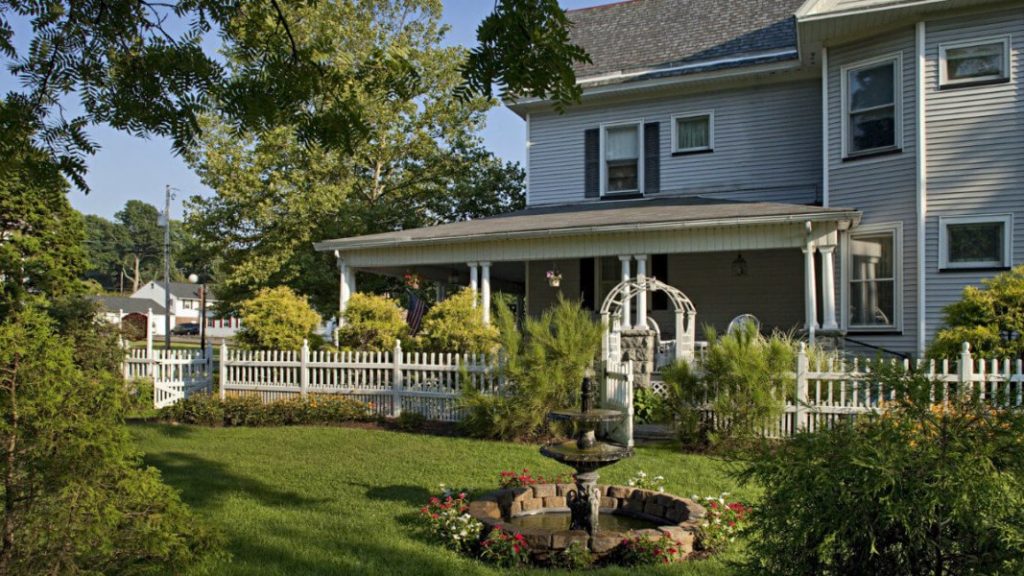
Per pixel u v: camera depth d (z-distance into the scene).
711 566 5.68
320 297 26.52
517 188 29.05
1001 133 13.91
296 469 9.50
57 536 3.93
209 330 69.88
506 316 12.18
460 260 16.91
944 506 3.26
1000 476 3.28
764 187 18.22
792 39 18.19
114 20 5.02
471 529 6.35
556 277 16.94
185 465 9.77
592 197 20.02
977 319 11.34
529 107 20.64
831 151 15.78
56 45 5.04
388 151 27.27
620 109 19.80
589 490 6.47
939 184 14.32
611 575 5.52
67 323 13.91
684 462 9.70
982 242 14.03
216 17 5.17
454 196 28.03
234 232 25.91
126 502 4.23
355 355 14.59
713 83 18.58
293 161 25.20
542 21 3.89
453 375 13.38
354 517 7.22
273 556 6.05
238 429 12.95
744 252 18.08
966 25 14.19
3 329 4.10
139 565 4.21
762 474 3.70
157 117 5.04
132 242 118.19
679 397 10.89
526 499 7.39
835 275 15.62
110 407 4.30
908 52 14.68
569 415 6.56
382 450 10.80
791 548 3.52
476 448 10.89
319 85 5.01
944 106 14.33
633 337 14.57
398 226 27.41
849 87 15.55
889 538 3.40
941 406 3.64
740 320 14.51
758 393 10.16
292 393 14.85
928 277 14.34
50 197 5.84
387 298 17.41
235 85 4.92
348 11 23.89
